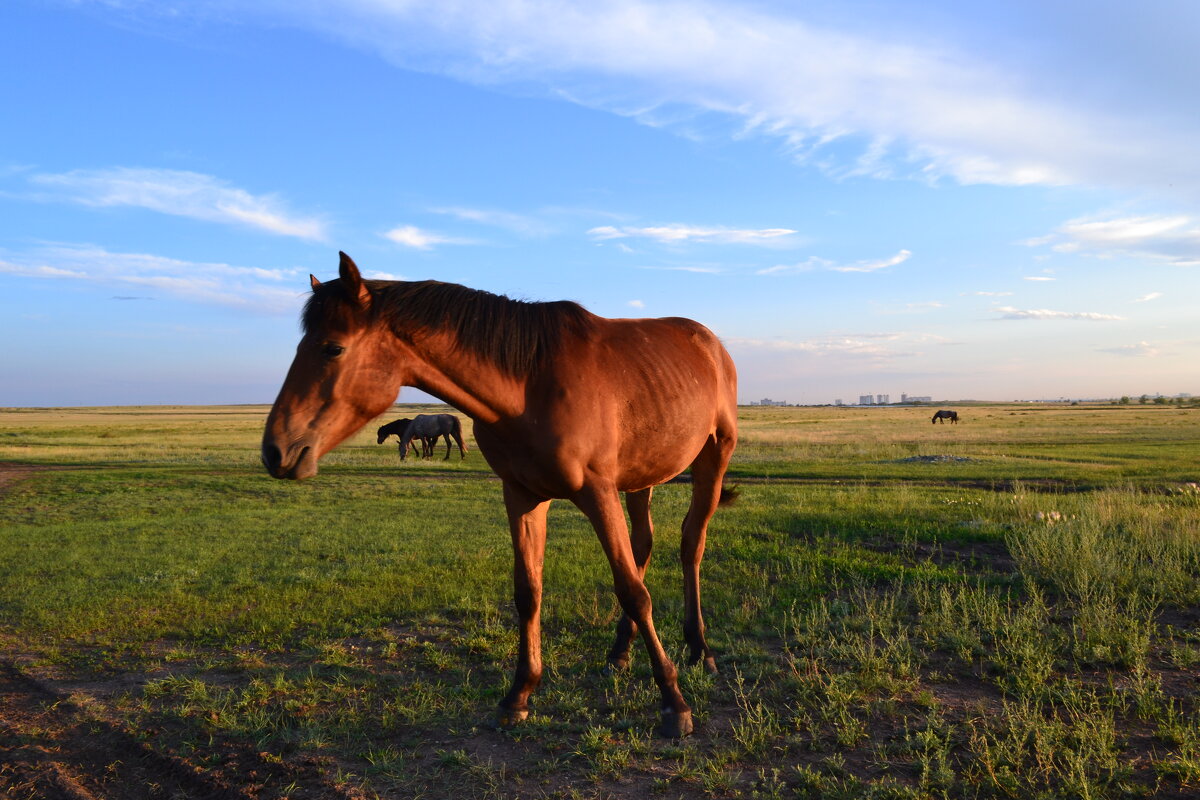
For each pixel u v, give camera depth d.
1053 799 2.54
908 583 6.02
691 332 4.39
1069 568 5.89
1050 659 3.99
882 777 2.83
